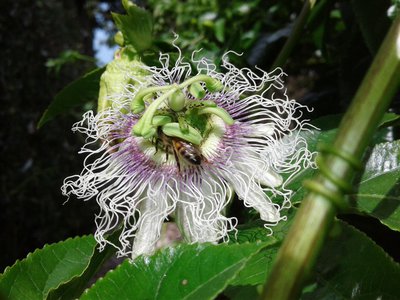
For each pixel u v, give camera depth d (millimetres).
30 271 107
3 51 442
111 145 113
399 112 146
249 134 109
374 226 109
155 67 114
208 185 106
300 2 214
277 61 142
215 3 286
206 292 70
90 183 109
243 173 105
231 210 141
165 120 111
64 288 101
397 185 96
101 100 117
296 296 52
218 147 110
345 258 81
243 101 113
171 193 106
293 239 52
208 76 106
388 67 57
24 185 436
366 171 101
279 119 108
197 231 100
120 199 108
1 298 102
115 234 107
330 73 189
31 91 451
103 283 81
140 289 78
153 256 80
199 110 111
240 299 79
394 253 107
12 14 447
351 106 57
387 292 76
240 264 71
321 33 192
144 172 109
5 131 440
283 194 99
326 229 52
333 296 79
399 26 58
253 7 224
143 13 120
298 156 107
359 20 141
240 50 153
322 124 120
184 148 108
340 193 53
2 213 434
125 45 122
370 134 55
